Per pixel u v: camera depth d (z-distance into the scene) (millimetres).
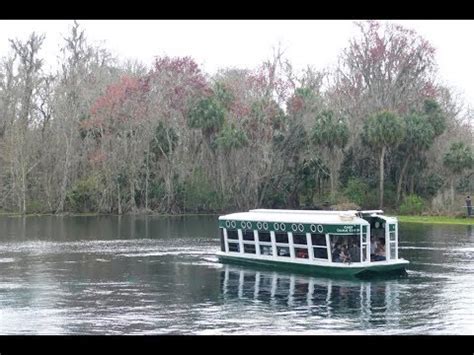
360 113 96250
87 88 103312
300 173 93375
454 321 25344
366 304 28406
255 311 27266
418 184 92125
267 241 39094
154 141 94875
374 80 98500
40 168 99688
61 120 99250
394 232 36188
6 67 103750
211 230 66562
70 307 28281
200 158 97000
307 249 36844
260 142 94375
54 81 104875
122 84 96250
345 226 35062
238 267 39469
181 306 28328
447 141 93750
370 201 88875
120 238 58469
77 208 95562
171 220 82188
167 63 99688
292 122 95375
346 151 92875
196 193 94812
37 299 30047
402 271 35344
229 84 100562
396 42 98312
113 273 37688
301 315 26469
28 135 99000
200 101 92625
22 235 61688
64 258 44406
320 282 33812
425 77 100188
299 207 92750
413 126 87312
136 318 26156
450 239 54250
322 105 98250
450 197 84312
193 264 41062
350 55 100938
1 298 30328
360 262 35188
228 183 95438
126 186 95312
